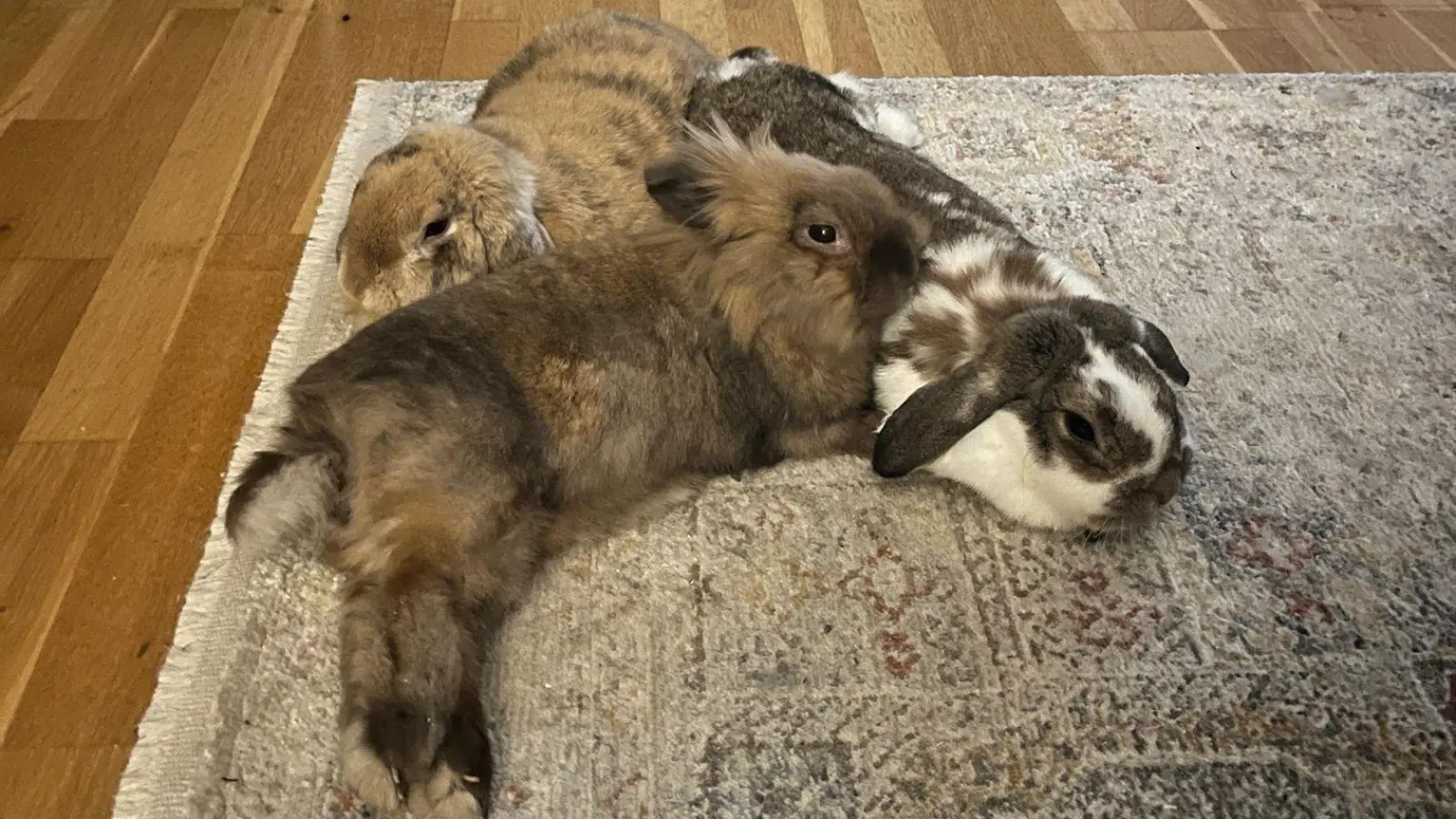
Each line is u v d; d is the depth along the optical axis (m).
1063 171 0.95
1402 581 0.68
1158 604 0.67
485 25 1.16
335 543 0.63
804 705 0.63
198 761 0.60
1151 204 0.92
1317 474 0.73
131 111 1.03
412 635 0.58
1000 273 0.72
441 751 0.58
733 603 0.67
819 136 0.83
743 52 0.97
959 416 0.66
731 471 0.73
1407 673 0.64
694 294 0.69
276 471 0.62
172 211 0.93
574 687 0.63
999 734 0.62
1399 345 0.82
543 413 0.64
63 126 1.01
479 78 1.07
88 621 0.67
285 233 0.91
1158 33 1.15
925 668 0.64
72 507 0.72
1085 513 0.67
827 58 1.11
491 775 0.59
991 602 0.67
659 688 0.63
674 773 0.60
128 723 0.63
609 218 0.81
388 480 0.61
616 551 0.69
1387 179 0.95
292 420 0.64
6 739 0.62
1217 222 0.91
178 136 1.00
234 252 0.89
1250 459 0.74
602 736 0.62
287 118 1.03
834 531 0.70
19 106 1.03
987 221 0.78
